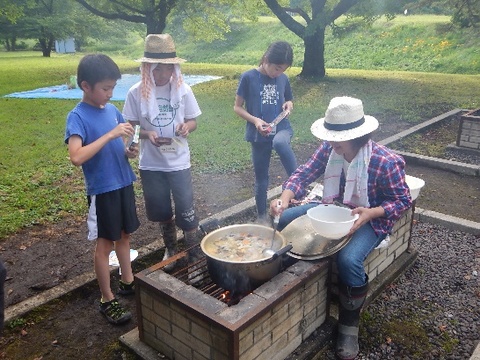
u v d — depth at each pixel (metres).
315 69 14.75
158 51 3.15
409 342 2.87
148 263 3.87
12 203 5.14
